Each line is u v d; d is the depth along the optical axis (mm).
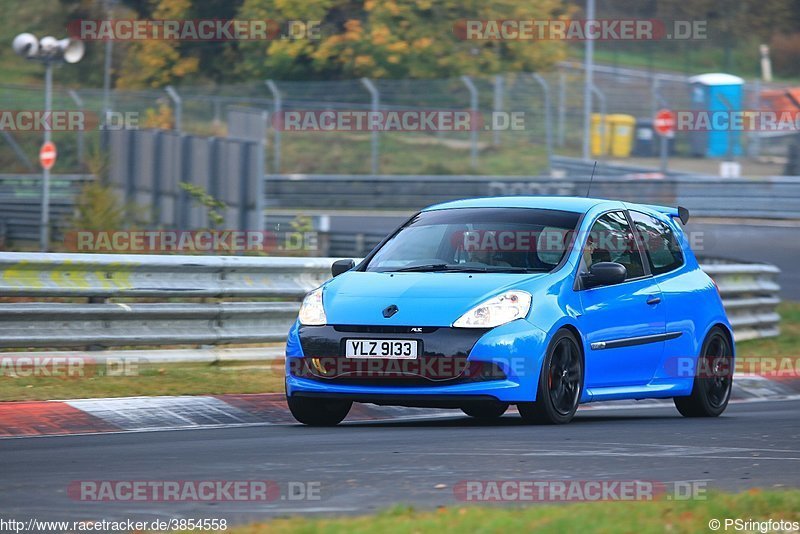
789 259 87625
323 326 27812
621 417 32562
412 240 30781
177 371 34656
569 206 31141
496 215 30938
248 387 33625
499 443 24141
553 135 153625
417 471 20219
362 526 14453
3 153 139750
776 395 41250
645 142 155375
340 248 87312
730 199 115875
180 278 36156
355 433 26453
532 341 27359
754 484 19469
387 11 149375
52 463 21234
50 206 102500
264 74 151250
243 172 81438
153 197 93750
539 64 155125
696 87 153000
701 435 26328
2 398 29344
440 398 26906
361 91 148125
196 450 23094
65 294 33656
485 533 14070
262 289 38062
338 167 147375
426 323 27172
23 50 96875
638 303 30906
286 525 14781
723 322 33812
